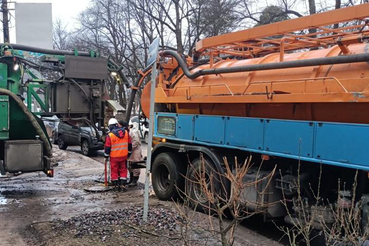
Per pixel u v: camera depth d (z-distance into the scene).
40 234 4.96
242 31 5.83
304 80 4.96
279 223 5.94
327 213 4.43
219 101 6.05
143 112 8.64
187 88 7.10
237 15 22.39
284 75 5.35
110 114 9.68
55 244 4.46
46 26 13.70
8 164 7.12
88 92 9.55
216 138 6.04
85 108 9.52
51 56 9.16
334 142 4.25
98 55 9.88
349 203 4.10
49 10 13.74
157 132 7.62
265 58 6.18
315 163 4.75
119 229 4.90
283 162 5.27
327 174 4.84
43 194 7.86
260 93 5.46
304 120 4.97
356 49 4.66
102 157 14.91
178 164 7.15
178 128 6.98
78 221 5.38
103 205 6.82
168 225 5.06
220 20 22.52
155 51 5.36
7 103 7.11
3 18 16.88
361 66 4.42
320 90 4.75
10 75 8.12
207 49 6.93
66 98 9.28
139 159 8.88
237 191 3.24
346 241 3.36
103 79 9.58
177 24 23.97
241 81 6.01
